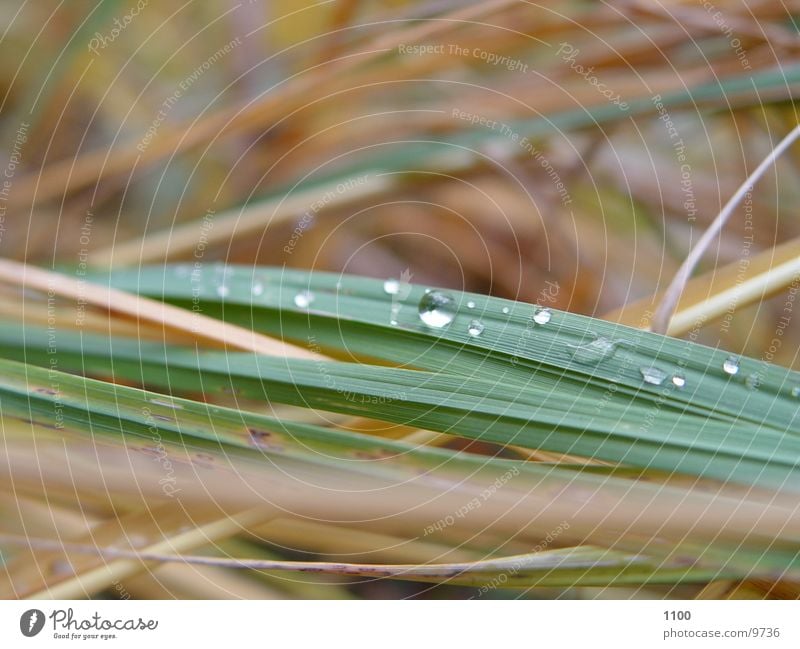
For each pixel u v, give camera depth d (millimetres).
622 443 310
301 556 328
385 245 361
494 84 357
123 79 362
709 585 323
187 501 312
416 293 317
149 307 319
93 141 360
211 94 363
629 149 361
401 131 360
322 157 359
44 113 357
